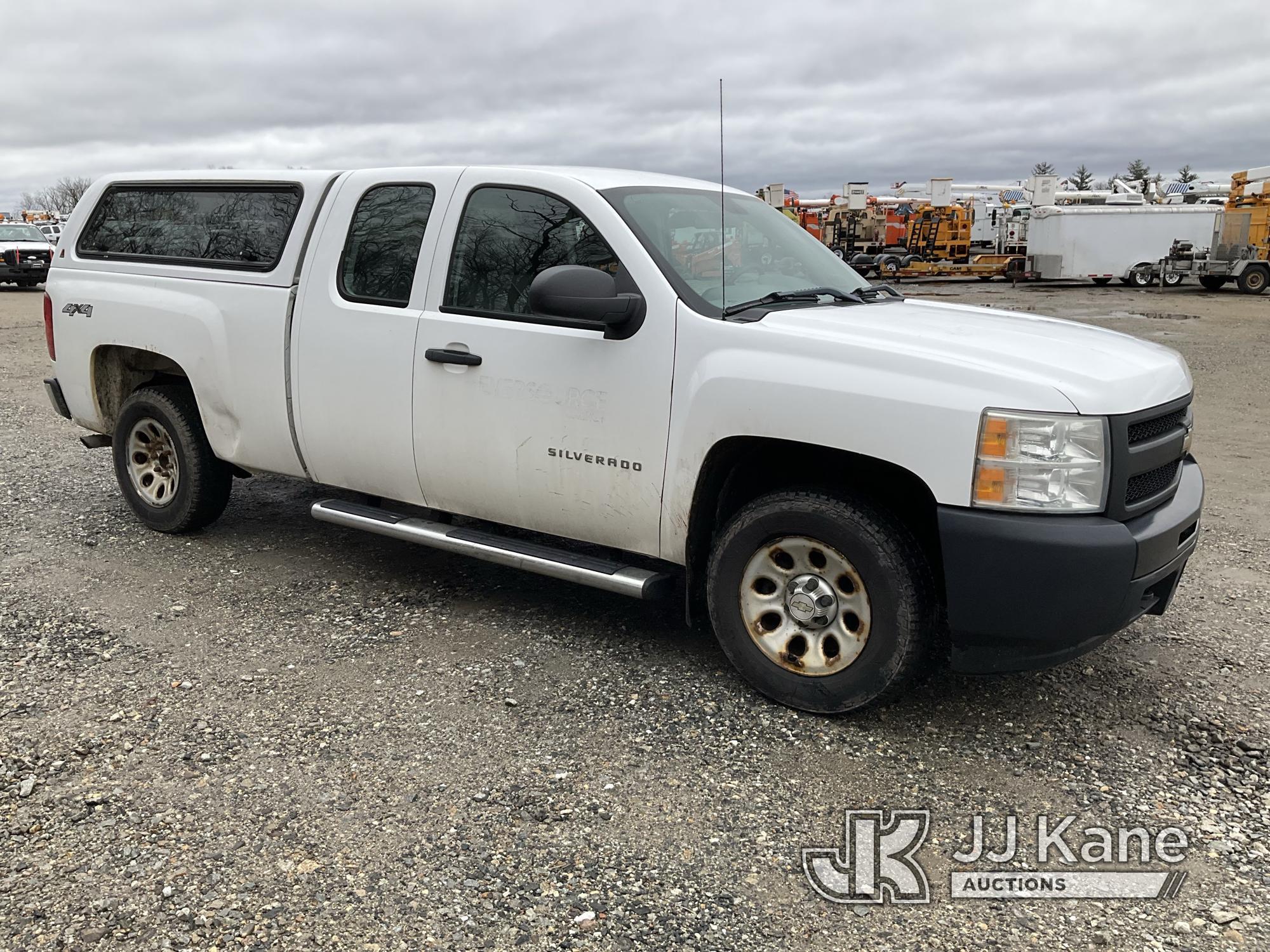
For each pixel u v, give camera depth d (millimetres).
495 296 4141
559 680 3906
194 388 5090
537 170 4164
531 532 5188
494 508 4277
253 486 6777
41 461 7480
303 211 4746
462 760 3318
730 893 2680
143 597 4719
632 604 4711
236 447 5074
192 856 2791
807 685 3584
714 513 3857
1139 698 3801
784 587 3639
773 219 4730
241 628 4379
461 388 4180
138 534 5660
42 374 11984
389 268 4445
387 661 4062
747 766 3299
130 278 5359
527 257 4070
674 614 4582
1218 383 12086
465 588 4879
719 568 3740
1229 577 5137
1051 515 3152
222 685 3828
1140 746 3453
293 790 3125
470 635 4328
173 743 3396
